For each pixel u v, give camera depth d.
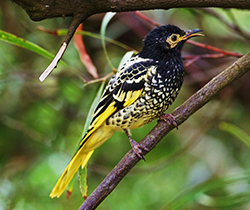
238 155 10.91
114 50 10.99
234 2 5.44
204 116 11.30
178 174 10.98
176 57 7.19
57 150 9.93
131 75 6.97
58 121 10.70
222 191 9.99
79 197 10.45
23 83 10.36
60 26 10.77
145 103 6.98
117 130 7.21
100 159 10.78
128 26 10.46
